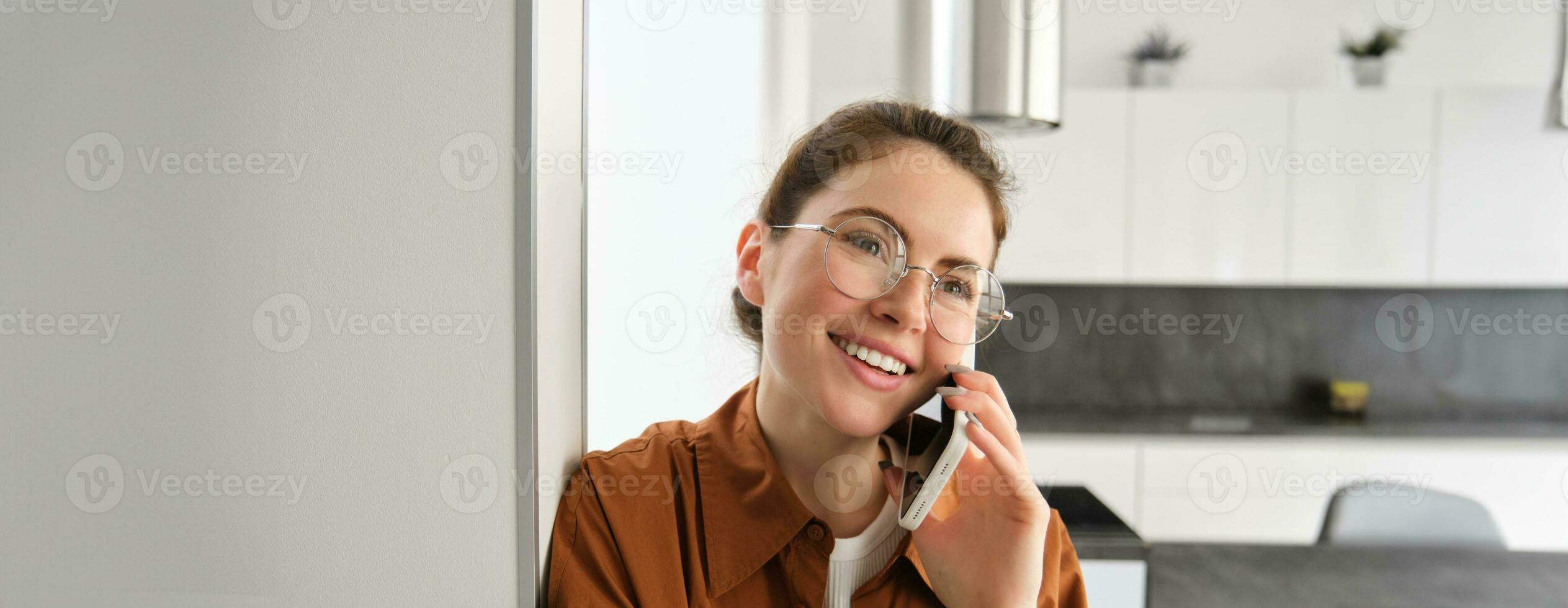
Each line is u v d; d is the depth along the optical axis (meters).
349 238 0.73
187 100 0.72
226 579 0.75
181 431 0.74
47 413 0.74
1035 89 1.78
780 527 0.82
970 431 0.78
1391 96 2.63
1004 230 0.88
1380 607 1.23
